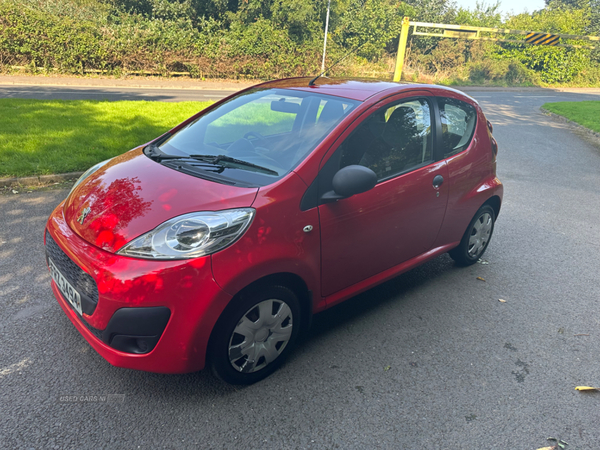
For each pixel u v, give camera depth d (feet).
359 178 8.42
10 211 16.47
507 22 131.44
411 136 10.85
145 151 10.69
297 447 7.37
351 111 9.71
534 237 17.51
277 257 8.00
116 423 7.61
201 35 82.28
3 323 10.01
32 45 70.33
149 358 7.47
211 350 7.91
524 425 8.19
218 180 8.54
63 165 21.17
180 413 7.91
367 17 110.11
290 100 10.82
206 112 12.02
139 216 7.77
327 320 11.21
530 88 120.47
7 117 31.63
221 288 7.42
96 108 38.50
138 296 7.13
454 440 7.75
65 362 8.96
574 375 9.69
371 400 8.54
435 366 9.67
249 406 8.19
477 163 12.96
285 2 93.56
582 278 14.30
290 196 8.31
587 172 29.73
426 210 11.25
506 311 12.13
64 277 8.22
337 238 9.13
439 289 13.10
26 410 7.74
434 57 122.62
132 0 91.15
